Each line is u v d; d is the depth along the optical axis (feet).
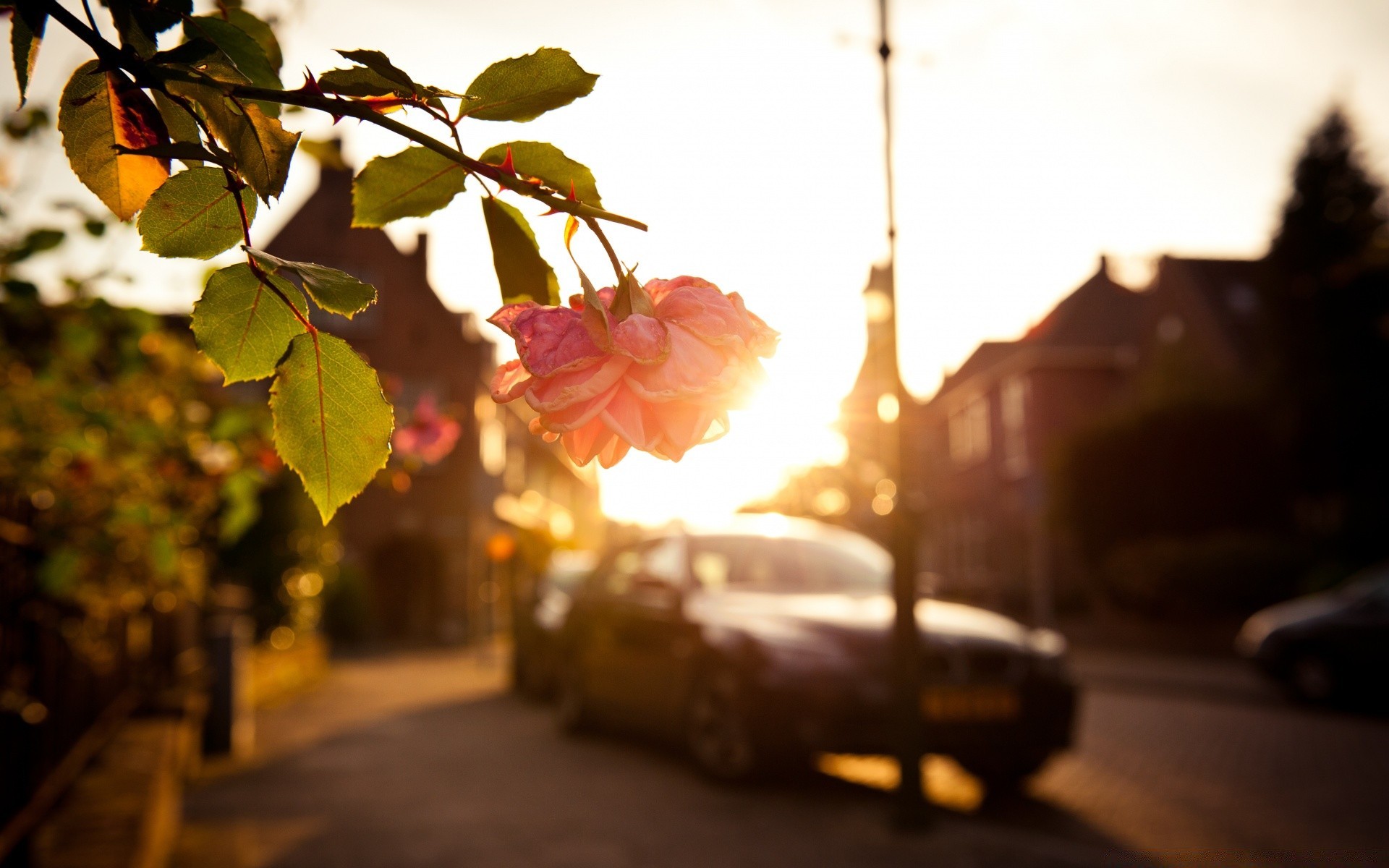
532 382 2.08
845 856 14.07
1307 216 64.59
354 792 18.93
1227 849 15.17
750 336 2.25
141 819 10.03
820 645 18.38
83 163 2.71
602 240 2.41
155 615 19.08
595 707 25.11
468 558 76.48
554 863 13.92
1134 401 63.16
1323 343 62.13
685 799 18.03
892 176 16.56
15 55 2.51
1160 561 51.62
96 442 9.77
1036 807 18.12
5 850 7.32
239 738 23.38
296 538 35.19
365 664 55.62
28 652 9.07
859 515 37.60
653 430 2.08
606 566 27.17
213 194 2.50
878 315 16.44
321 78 2.46
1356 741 25.39
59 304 9.61
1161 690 38.42
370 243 73.00
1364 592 33.86
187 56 2.47
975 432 92.38
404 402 73.05
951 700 17.69
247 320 2.41
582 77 2.51
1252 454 58.34
